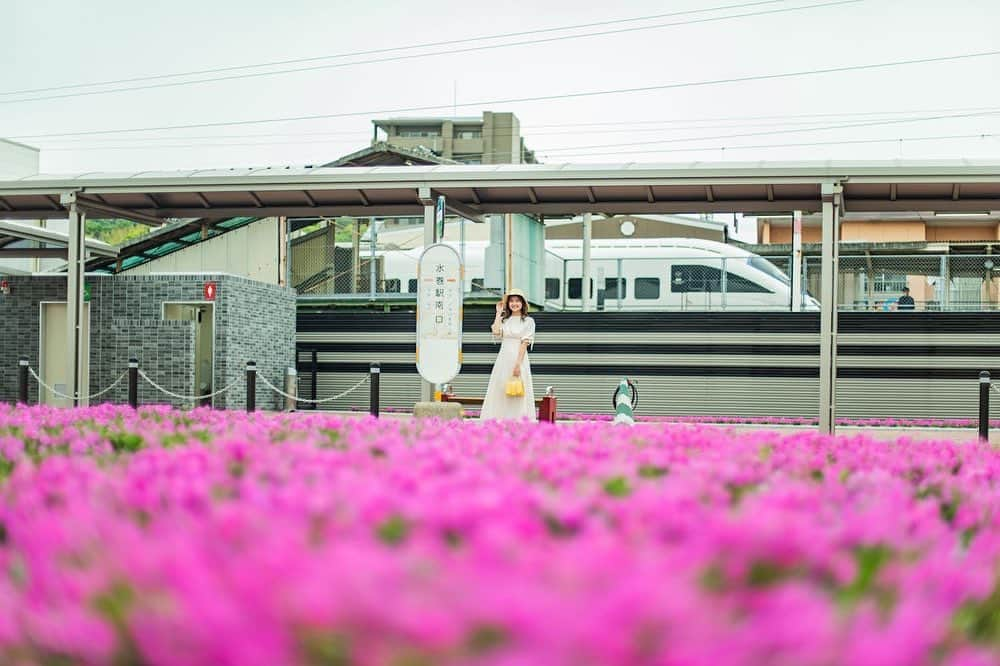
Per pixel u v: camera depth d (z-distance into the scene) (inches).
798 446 242.7
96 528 120.2
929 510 161.3
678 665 77.5
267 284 858.1
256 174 715.4
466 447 211.6
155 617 88.3
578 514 124.6
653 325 868.0
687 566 98.8
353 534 115.8
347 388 911.7
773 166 655.8
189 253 991.6
